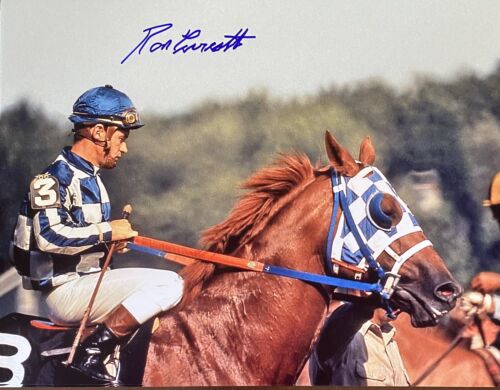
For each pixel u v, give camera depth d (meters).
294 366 3.82
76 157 4.14
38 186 4.12
